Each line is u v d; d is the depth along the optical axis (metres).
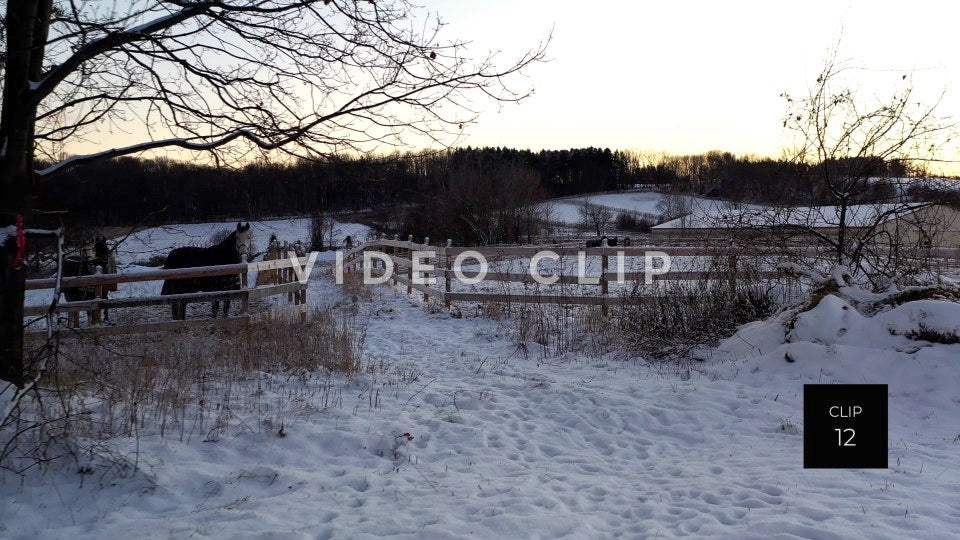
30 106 5.20
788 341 8.24
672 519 4.22
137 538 3.99
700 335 9.52
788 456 5.47
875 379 6.98
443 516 4.27
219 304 13.96
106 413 5.84
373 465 5.48
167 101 5.71
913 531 3.75
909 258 9.29
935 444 5.59
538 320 11.29
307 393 7.30
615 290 13.57
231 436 5.75
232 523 4.17
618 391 7.68
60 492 4.59
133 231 6.24
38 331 8.36
